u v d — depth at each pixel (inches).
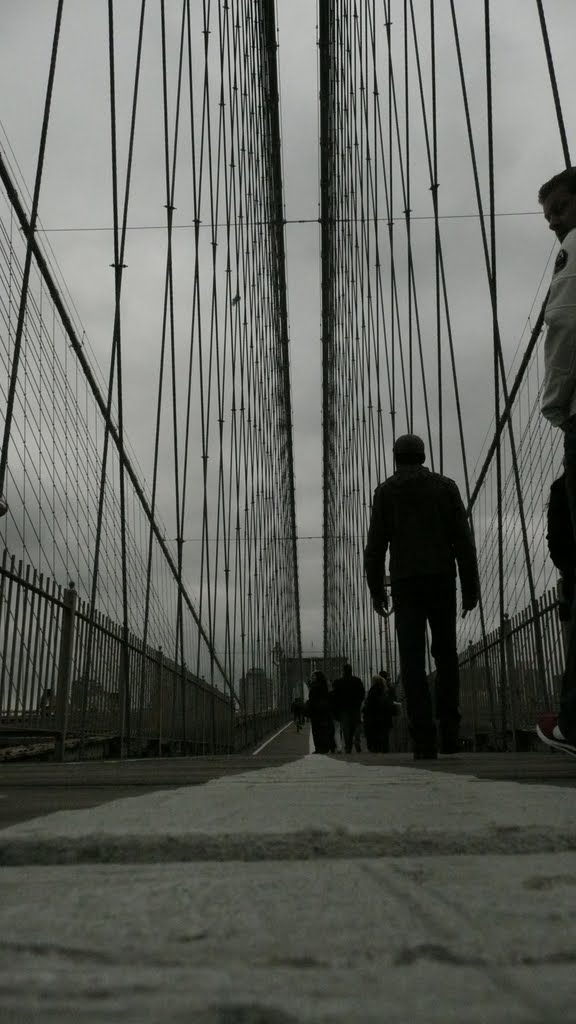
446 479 124.3
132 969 10.9
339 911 14.5
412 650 118.8
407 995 9.5
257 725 770.8
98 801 44.1
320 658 1758.1
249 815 28.8
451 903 14.9
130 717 246.1
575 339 65.8
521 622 201.2
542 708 180.2
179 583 312.3
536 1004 9.0
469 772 68.4
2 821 33.8
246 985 10.0
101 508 237.8
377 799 35.7
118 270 239.3
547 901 14.9
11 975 10.6
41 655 162.9
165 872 19.7
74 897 16.3
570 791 40.2
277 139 625.9
